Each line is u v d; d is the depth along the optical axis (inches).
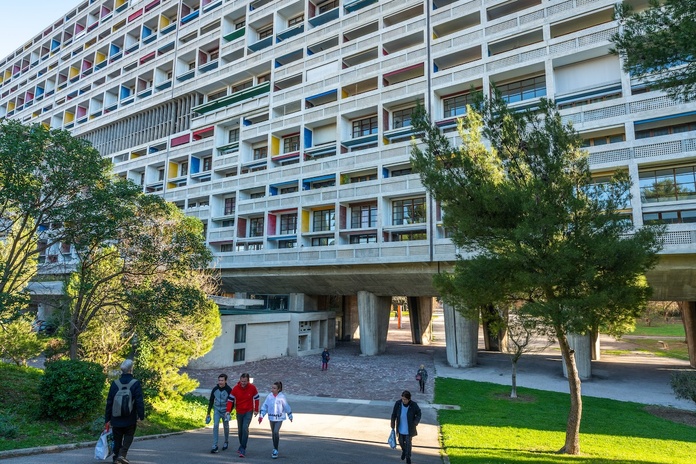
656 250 395.2
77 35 2241.6
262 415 352.8
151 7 1919.3
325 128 1370.6
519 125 424.8
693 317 1154.0
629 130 860.6
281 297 1549.0
